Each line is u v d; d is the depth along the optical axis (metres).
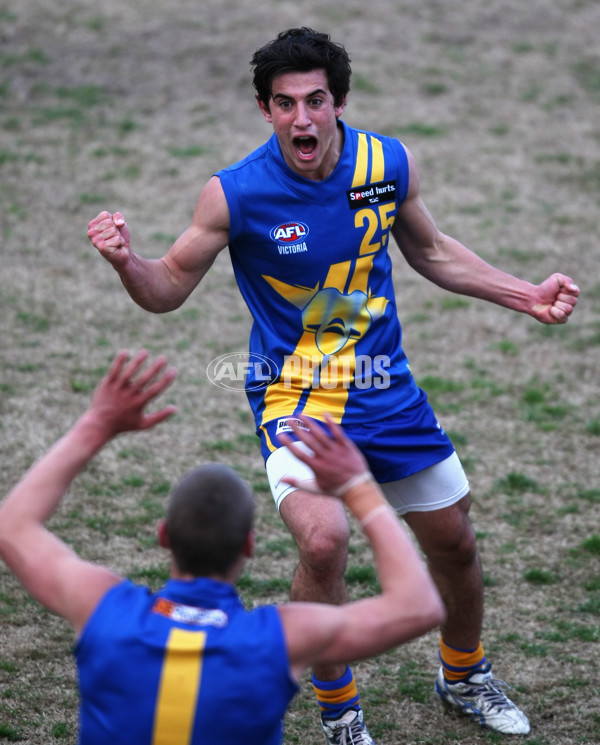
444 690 13.98
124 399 7.54
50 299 30.42
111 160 41.66
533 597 17.05
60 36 53.47
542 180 41.38
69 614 7.37
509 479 21.19
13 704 13.84
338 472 7.49
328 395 12.60
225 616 7.28
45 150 42.19
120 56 51.72
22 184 38.94
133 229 35.59
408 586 7.28
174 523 7.44
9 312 29.30
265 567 18.00
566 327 29.75
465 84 50.34
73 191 38.62
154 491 20.59
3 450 21.77
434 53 53.50
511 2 60.34
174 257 12.27
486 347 28.41
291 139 11.91
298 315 12.63
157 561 17.98
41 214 36.59
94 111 46.38
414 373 26.69
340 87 12.14
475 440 23.16
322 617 7.26
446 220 37.31
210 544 7.38
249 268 12.70
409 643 15.85
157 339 28.30
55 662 14.95
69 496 20.20
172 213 37.16
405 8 58.91
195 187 39.53
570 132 46.12
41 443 22.14
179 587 7.38
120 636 7.14
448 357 27.72
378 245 12.70
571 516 19.91
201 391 25.45
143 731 7.00
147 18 56.22
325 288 12.52
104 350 27.36
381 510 7.48
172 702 7.01
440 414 24.36
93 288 31.47
